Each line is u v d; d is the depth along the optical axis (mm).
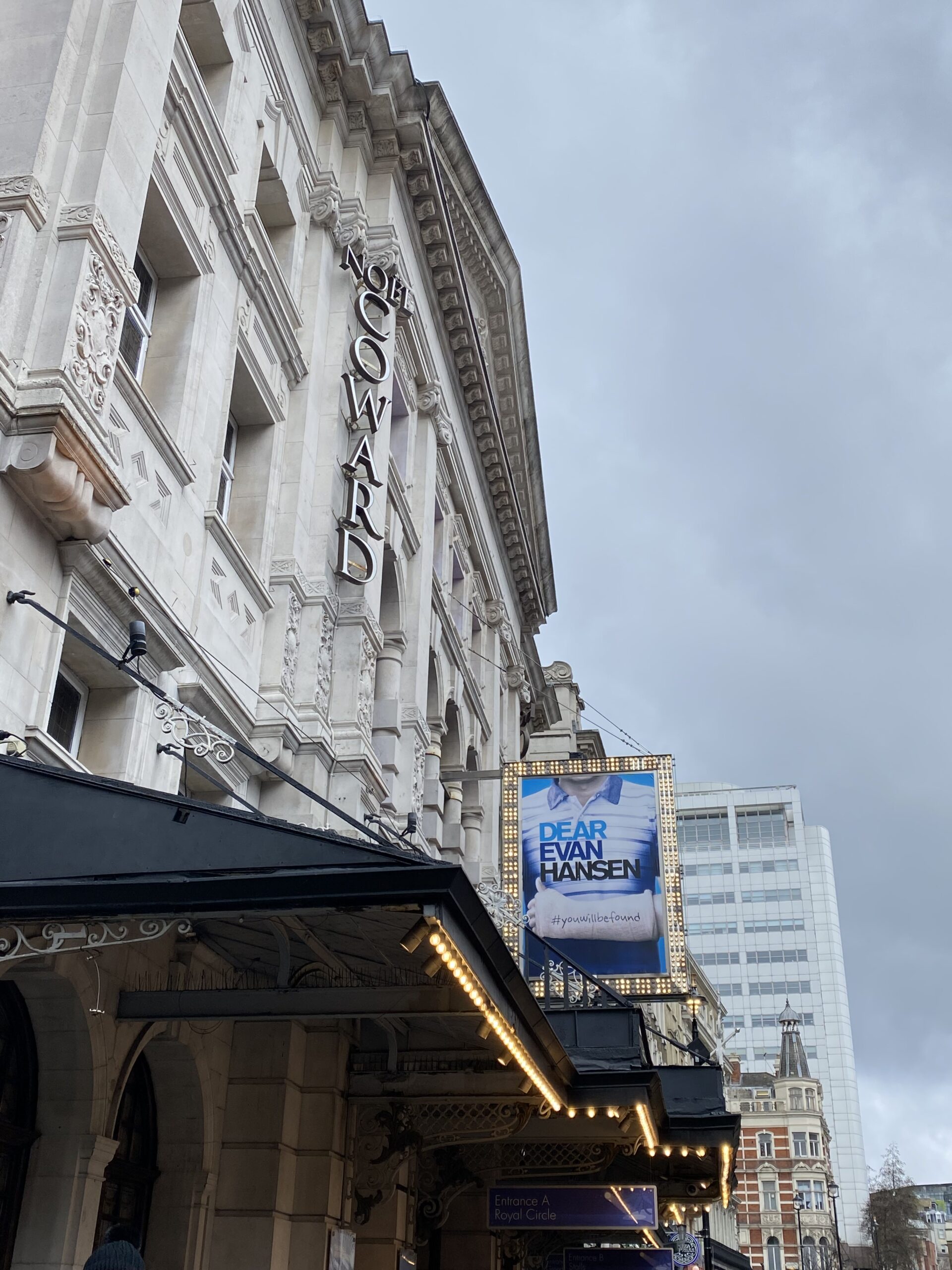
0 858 7688
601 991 15852
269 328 17031
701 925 148500
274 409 17062
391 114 22141
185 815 7742
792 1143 100812
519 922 16562
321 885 7445
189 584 13680
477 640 33094
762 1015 143625
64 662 11391
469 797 30328
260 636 16062
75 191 11055
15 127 11016
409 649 23234
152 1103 13039
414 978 10734
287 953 10430
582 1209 16453
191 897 7469
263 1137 13508
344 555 18234
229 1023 13898
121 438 12016
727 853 150875
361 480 19266
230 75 16312
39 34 11523
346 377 19500
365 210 22297
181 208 14031
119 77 11727
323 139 21141
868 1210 100438
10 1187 10258
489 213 31828
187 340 14141
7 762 8023
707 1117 16516
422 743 22953
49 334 10227
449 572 28188
